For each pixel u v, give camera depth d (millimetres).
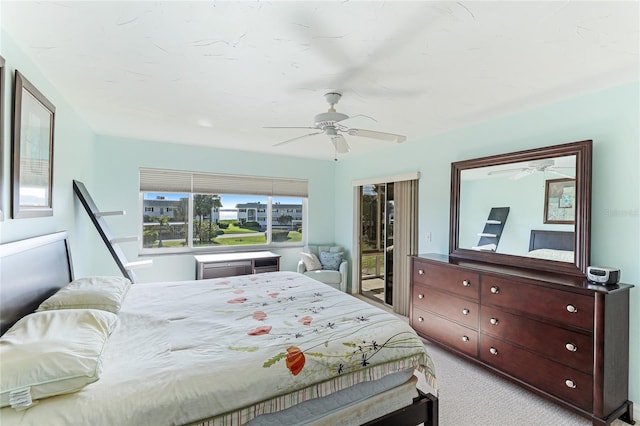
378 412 1729
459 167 3330
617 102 2252
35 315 1514
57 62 1942
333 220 5840
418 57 1848
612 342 2012
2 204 1522
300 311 2156
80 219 3076
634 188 2168
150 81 2234
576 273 2375
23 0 1340
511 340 2467
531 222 2717
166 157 4406
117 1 1359
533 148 2750
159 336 1716
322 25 1529
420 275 3320
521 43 1684
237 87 2324
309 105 2713
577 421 2102
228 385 1316
